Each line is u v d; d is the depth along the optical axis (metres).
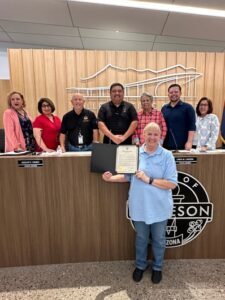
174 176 1.56
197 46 5.68
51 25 4.54
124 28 4.63
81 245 1.90
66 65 4.23
